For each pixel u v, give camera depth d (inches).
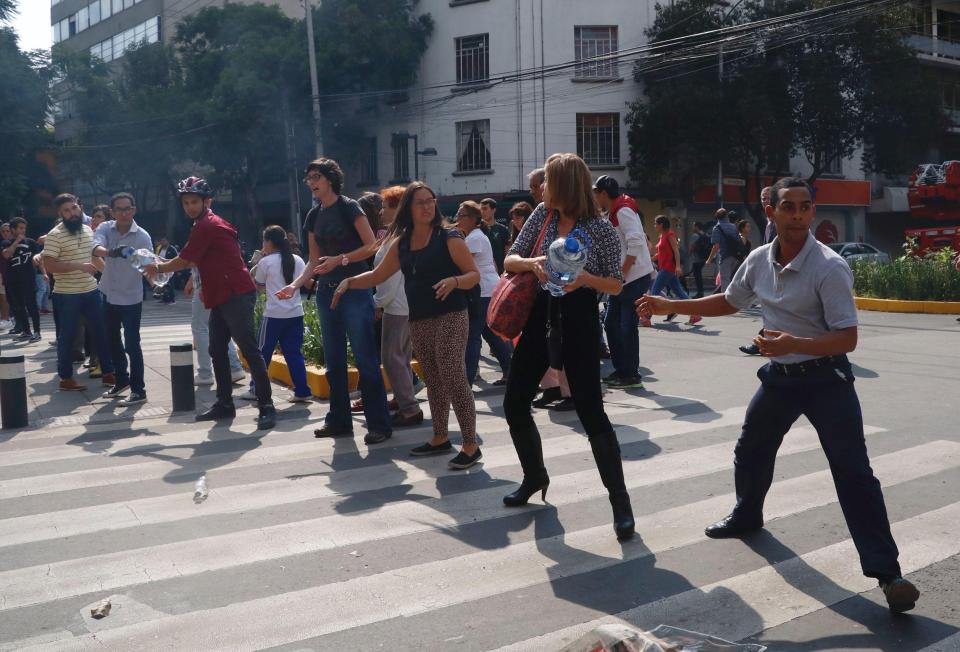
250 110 1316.4
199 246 283.4
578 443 255.8
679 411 297.7
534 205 387.9
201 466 237.9
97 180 1779.0
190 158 1470.2
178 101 1422.2
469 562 164.1
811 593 148.1
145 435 279.9
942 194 1200.8
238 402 332.2
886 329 514.6
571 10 1280.8
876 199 1541.6
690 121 1208.2
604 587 151.9
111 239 342.3
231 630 136.6
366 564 163.6
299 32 1318.9
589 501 200.1
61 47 1525.6
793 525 180.7
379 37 1284.4
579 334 174.2
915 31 1496.1
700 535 176.7
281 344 329.4
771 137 1213.7
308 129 1344.7
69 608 145.9
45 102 1503.4
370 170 1403.8
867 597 146.2
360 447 256.8
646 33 1280.8
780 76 1230.9
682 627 136.2
